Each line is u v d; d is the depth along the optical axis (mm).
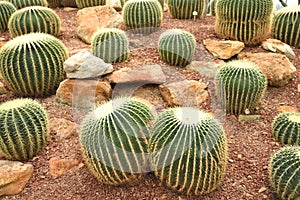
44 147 3551
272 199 3037
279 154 3055
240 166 3412
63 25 6609
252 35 5230
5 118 3193
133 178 2986
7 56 4129
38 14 5582
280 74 4676
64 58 4445
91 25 5934
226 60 5109
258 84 3990
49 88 4422
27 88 4297
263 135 3902
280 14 5531
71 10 7523
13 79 4215
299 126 3621
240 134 3922
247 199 3021
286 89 4785
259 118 4180
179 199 2947
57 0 7758
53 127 3795
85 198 3018
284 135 3693
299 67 5117
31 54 4109
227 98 4105
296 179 2834
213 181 2885
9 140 3207
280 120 3768
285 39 5555
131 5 5801
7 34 6082
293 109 4375
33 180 3217
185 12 6590
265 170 3363
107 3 7566
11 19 5594
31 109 3334
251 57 4957
